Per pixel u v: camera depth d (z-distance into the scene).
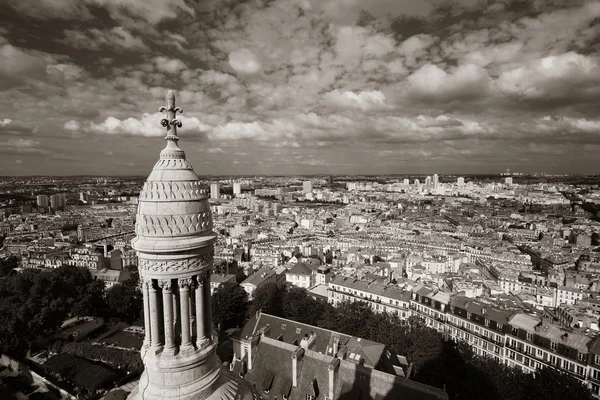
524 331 128.25
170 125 26.92
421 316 169.00
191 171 27.06
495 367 105.06
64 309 149.25
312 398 81.94
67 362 119.06
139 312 172.38
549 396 91.25
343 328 135.25
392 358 111.25
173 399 25.34
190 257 25.70
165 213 25.08
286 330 116.69
